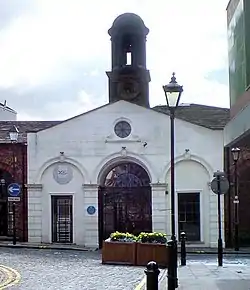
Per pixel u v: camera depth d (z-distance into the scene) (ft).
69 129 117.50
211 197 113.09
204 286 53.62
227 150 113.60
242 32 44.93
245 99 44.42
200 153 113.91
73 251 105.19
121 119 115.96
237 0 47.01
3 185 121.70
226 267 74.23
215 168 113.29
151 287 30.04
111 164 116.26
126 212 116.78
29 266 75.41
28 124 138.62
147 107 117.60
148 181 116.37
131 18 127.44
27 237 118.01
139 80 125.70
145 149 115.24
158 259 78.74
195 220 113.29
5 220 121.39
